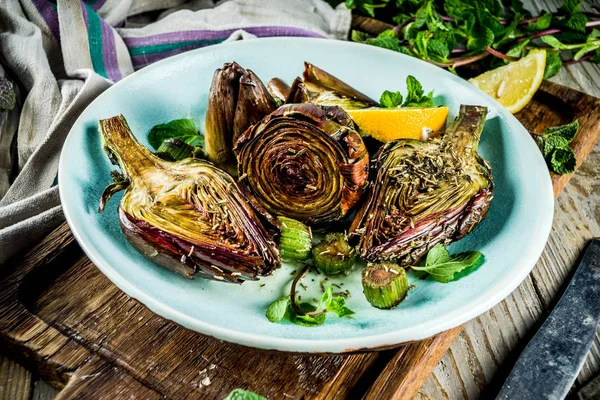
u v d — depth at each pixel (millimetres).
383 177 440
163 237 416
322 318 408
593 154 598
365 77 544
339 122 433
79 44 578
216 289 427
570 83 644
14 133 540
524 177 467
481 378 458
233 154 477
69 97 539
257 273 425
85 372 413
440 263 430
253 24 617
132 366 415
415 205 433
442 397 448
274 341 386
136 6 647
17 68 560
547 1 715
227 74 459
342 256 440
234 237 420
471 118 474
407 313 409
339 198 448
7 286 444
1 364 442
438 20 613
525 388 428
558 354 443
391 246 431
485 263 430
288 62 545
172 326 431
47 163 520
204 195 424
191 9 665
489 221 458
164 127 505
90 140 474
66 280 453
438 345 424
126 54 598
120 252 425
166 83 519
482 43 601
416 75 535
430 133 484
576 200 563
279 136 442
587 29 657
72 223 424
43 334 426
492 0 628
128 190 432
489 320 482
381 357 422
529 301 496
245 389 408
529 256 422
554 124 568
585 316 464
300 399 407
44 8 585
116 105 498
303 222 462
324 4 661
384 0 668
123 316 435
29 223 473
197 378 411
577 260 524
